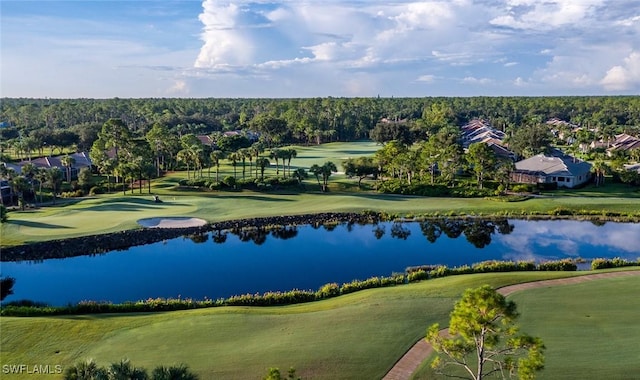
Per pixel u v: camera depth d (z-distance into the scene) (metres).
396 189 93.50
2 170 83.25
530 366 18.30
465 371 26.25
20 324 33.28
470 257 55.62
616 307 34.44
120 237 61.19
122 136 112.19
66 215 71.00
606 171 101.06
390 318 33.56
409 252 58.06
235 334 31.58
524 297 36.81
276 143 174.25
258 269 51.69
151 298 41.28
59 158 117.38
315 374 26.41
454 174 103.19
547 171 100.19
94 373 18.78
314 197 88.56
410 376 26.12
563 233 66.00
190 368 27.02
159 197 86.31
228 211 76.69
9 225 63.66
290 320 33.94
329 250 59.28
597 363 26.39
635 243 60.56
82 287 46.28
